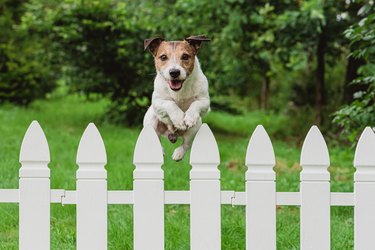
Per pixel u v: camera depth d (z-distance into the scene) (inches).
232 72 312.3
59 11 282.2
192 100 113.6
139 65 289.1
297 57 294.5
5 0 375.9
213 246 98.7
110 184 158.9
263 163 98.0
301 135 278.1
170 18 278.4
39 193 99.6
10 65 347.9
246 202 98.3
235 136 291.4
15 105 358.0
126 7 303.4
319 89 285.3
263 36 260.8
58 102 401.4
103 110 339.9
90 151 99.0
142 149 98.8
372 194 97.6
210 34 278.4
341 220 137.2
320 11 235.0
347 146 239.8
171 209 145.4
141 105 302.0
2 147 211.3
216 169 98.7
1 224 132.6
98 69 289.7
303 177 97.9
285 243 121.3
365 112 133.5
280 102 401.4
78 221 99.0
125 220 132.5
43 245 99.7
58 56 295.0
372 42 130.0
